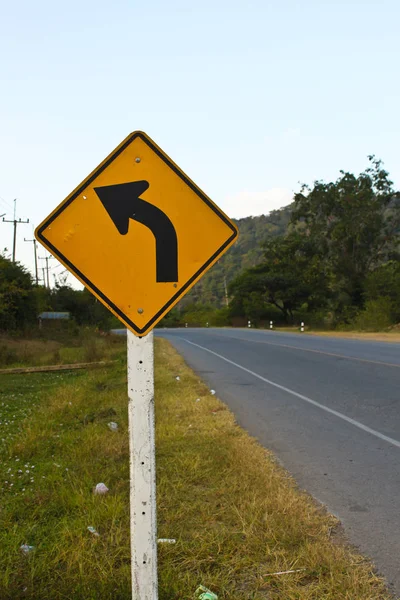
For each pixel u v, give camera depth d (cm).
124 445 624
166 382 1230
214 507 433
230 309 7400
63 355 2161
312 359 1742
